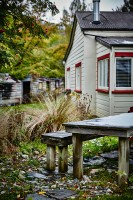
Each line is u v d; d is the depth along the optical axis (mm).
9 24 6602
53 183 4371
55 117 7754
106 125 4215
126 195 3742
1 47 6328
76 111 8555
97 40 12562
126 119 5023
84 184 4289
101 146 6750
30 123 7516
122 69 10688
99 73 12508
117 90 10602
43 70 20828
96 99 12992
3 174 4680
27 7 6164
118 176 4184
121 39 12070
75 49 16000
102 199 3594
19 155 6051
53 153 5078
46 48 21281
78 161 4570
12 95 23578
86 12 15156
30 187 4113
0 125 6668
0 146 6223
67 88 19891
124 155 4141
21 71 20094
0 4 5734
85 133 4414
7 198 3662
